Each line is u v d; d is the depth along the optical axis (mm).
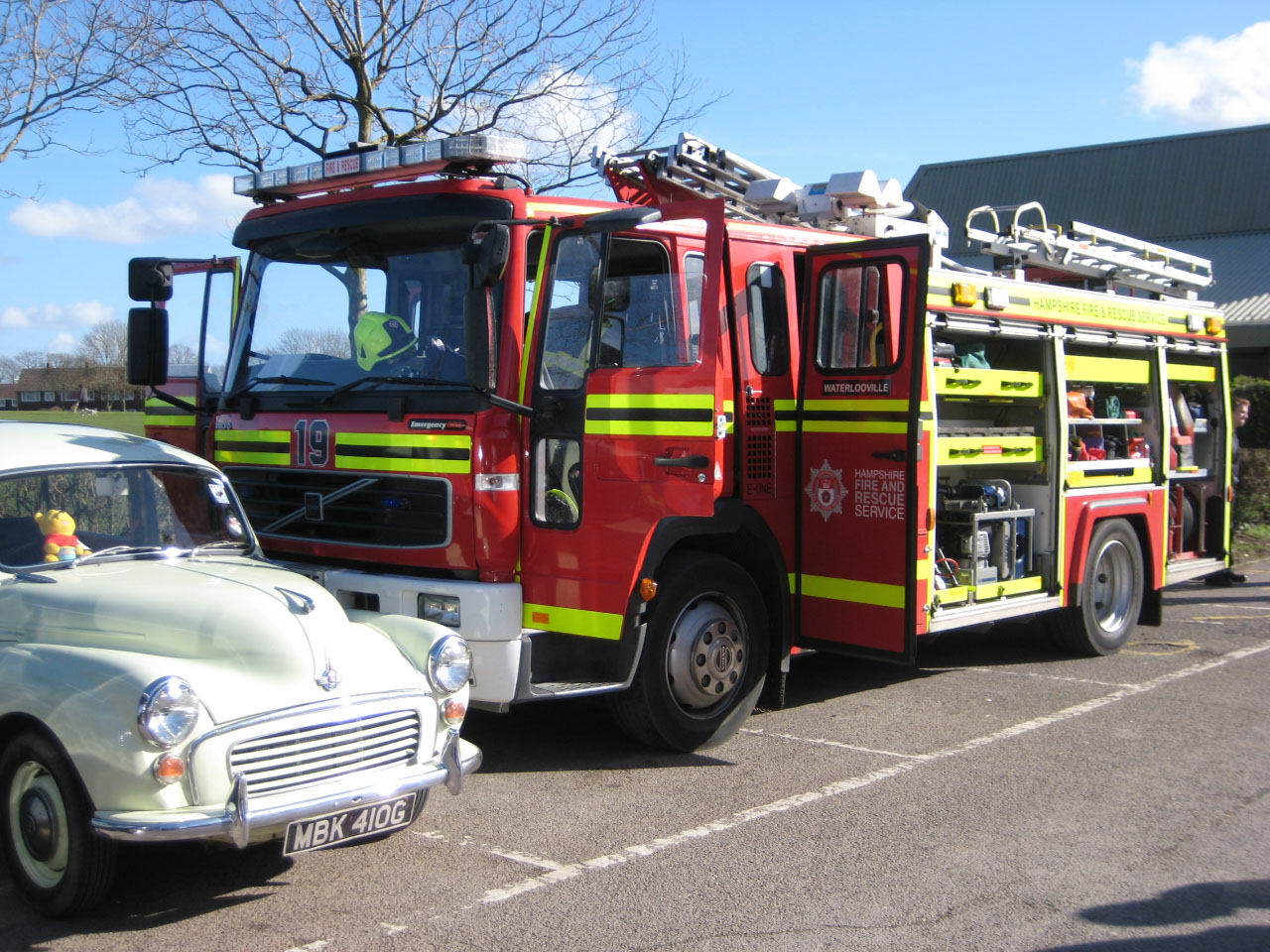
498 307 6336
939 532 8383
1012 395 8531
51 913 4578
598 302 6273
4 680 4617
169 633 4758
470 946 4332
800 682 8680
